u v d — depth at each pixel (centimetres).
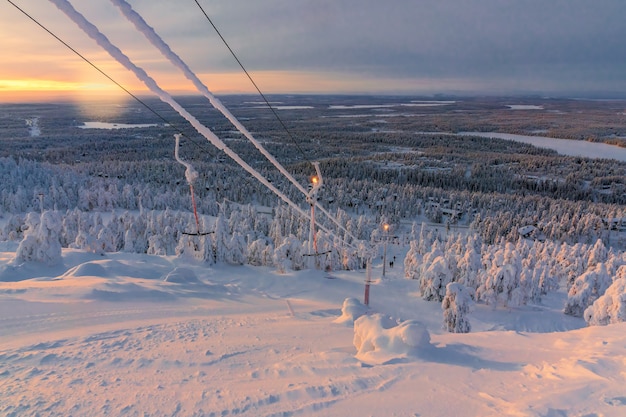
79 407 411
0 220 7150
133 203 8688
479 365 545
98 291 1196
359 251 2544
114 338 723
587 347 635
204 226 3309
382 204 10375
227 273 3103
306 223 5822
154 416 388
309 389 438
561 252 5234
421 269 3516
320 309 1463
